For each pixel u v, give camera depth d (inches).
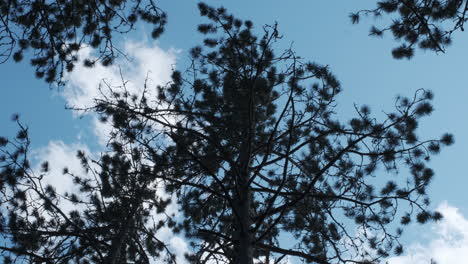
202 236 331.3
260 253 364.5
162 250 417.1
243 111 374.6
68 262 364.8
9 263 323.0
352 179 353.1
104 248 394.3
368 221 347.9
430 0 293.4
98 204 385.7
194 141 361.7
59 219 365.7
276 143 381.1
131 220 406.6
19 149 350.6
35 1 263.3
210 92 379.9
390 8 307.3
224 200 372.5
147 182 391.9
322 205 354.3
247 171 332.2
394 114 327.3
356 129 324.2
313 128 381.4
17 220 342.3
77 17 290.0
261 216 275.7
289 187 365.1
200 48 411.8
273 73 380.8
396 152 320.8
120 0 297.6
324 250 357.4
